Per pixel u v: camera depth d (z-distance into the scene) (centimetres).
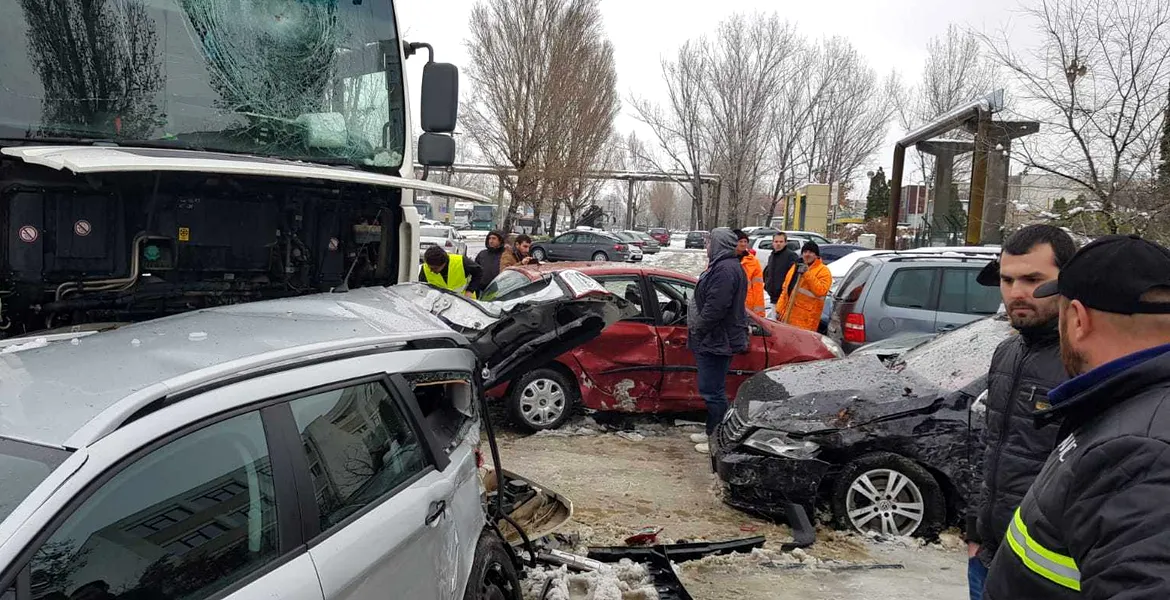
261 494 214
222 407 211
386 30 479
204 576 194
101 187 371
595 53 2889
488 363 385
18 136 357
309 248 444
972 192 1284
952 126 1478
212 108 408
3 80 354
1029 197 1229
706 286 643
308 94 441
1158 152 1052
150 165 322
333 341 265
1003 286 272
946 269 877
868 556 475
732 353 655
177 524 193
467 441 327
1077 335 163
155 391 200
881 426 507
